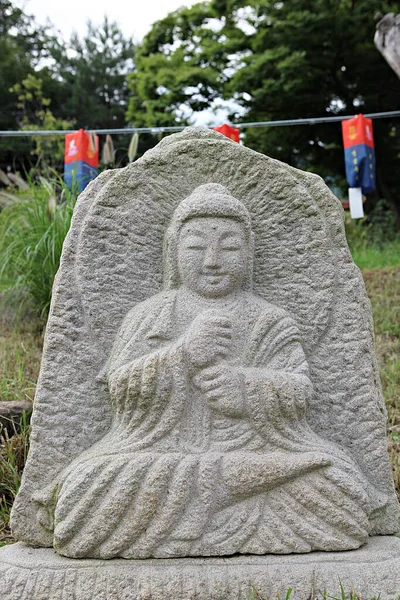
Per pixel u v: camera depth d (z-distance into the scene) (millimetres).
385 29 8172
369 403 2557
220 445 2291
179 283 2559
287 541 2213
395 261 8953
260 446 2295
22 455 3615
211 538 2186
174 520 2178
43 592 2094
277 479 2234
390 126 14227
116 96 19312
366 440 2529
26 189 6887
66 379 2479
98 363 2508
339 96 14000
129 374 2342
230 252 2500
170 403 2322
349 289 2654
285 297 2637
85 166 6078
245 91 13969
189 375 2352
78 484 2219
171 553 2168
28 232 6129
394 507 2475
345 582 2119
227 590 2084
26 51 19328
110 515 2172
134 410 2355
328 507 2232
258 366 2410
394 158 14203
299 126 13945
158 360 2338
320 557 2195
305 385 2373
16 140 14438
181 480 2195
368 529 2281
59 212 5945
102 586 2094
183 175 2701
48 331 2516
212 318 2393
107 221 2607
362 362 2594
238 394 2307
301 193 2691
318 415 2545
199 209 2492
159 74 14438
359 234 10828
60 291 2547
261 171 2703
